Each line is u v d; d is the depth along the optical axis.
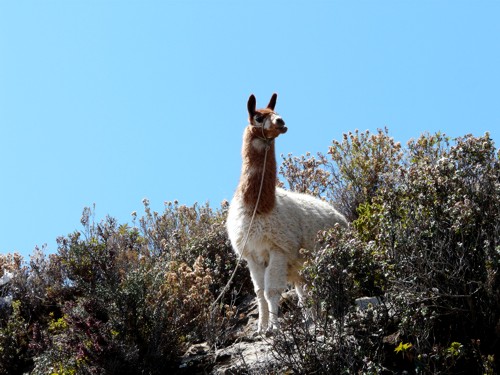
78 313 18.67
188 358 17.92
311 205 19.73
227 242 23.91
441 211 16.28
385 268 15.73
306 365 15.09
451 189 16.72
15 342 20.14
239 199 18.66
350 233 16.55
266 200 18.34
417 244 15.88
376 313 15.53
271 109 20.27
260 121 18.83
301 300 17.97
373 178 23.83
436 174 17.11
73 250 20.69
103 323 18.06
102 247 20.67
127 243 24.34
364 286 16.12
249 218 18.36
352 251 15.84
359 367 14.97
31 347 18.66
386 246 16.23
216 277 22.33
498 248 15.10
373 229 17.77
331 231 16.53
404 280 15.34
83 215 22.66
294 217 18.81
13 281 22.83
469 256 15.72
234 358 17.11
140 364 17.30
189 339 18.31
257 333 18.30
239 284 22.78
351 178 24.23
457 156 17.44
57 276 22.59
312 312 16.06
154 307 18.23
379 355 15.20
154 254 24.94
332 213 20.14
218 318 19.08
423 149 21.94
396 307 15.48
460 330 15.44
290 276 18.94
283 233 18.25
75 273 20.42
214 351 17.91
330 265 15.60
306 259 18.25
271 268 18.06
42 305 22.41
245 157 18.81
